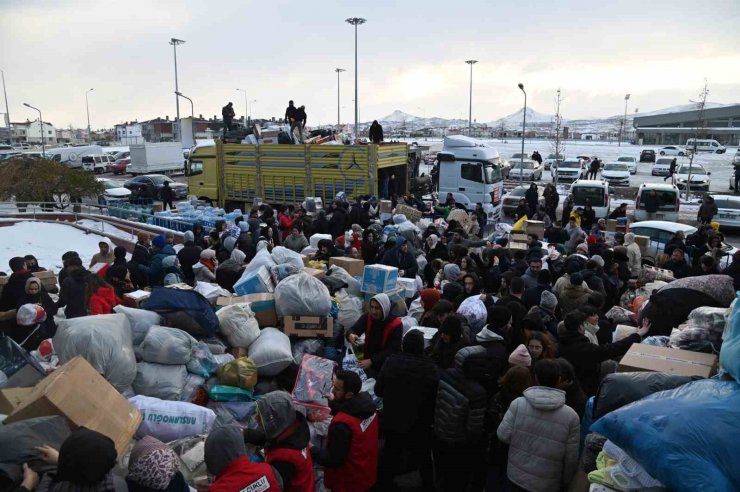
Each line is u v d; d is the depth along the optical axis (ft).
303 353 20.15
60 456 8.75
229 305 20.54
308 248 35.17
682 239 38.45
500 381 15.55
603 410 13.01
